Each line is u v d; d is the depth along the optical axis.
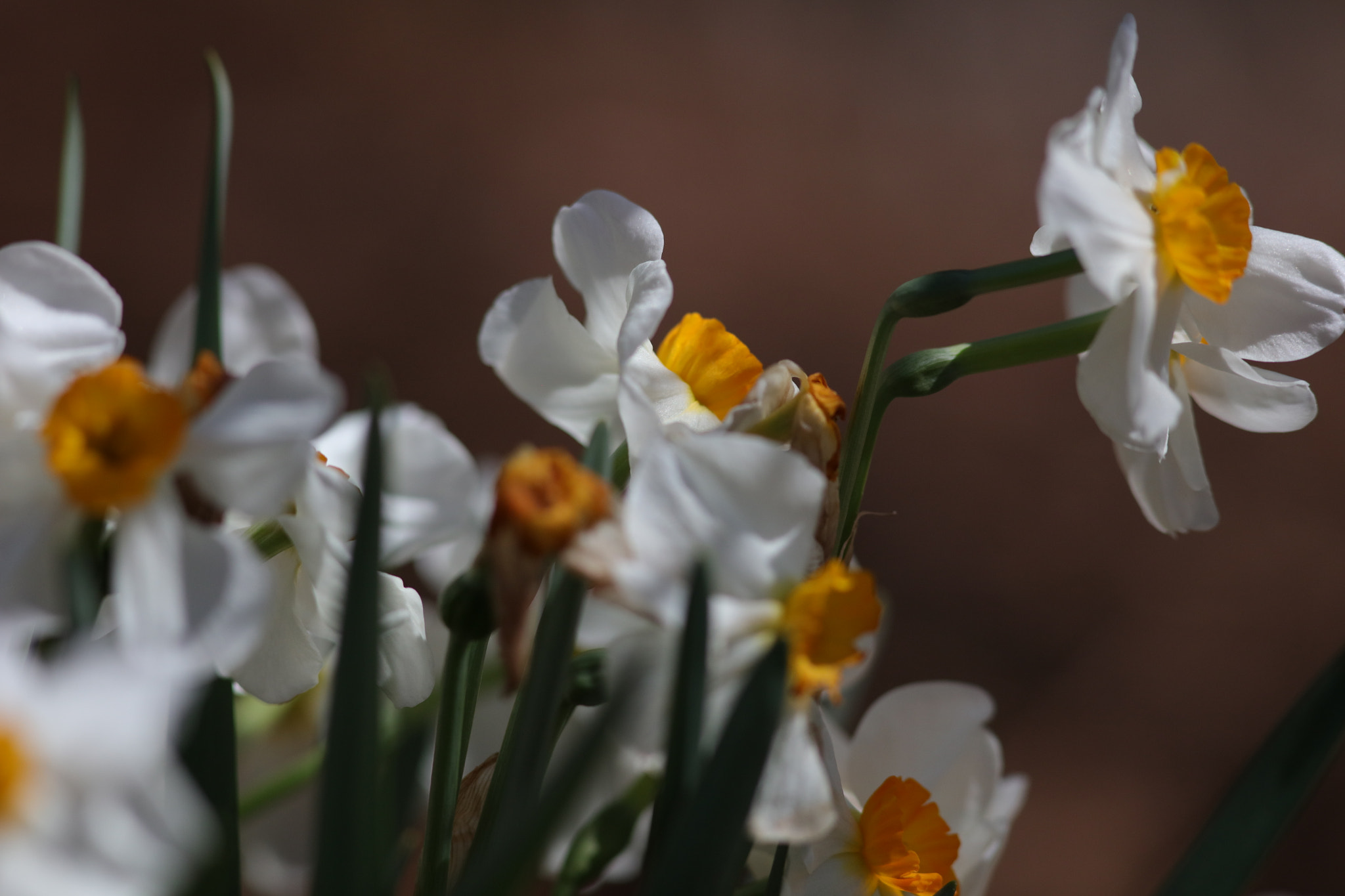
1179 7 3.74
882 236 3.05
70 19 2.94
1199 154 0.60
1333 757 0.57
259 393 0.54
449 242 2.78
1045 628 2.42
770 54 3.46
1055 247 0.61
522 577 0.54
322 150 2.86
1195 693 2.33
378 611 0.54
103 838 0.52
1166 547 2.61
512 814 0.54
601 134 3.12
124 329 2.34
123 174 2.66
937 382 0.58
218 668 0.56
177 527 0.54
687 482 0.55
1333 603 2.52
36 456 0.54
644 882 0.54
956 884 0.58
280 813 0.65
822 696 0.57
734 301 2.82
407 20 3.26
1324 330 0.60
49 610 0.54
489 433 2.47
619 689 0.52
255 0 3.14
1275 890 1.98
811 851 0.59
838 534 0.59
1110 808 2.12
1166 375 0.59
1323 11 3.80
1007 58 3.55
